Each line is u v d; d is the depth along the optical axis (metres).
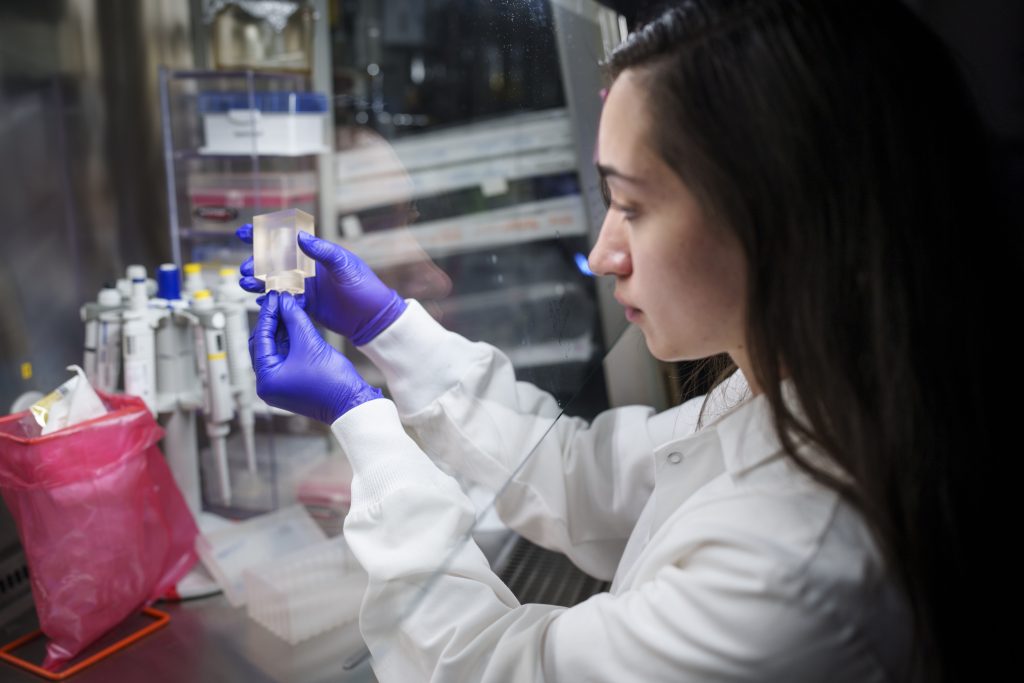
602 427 1.26
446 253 1.45
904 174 0.69
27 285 1.63
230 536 1.51
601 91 1.05
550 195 1.18
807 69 0.68
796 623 0.68
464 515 0.93
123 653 1.29
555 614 0.86
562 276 1.17
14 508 1.25
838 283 0.71
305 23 1.87
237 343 1.57
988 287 0.75
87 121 1.76
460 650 0.85
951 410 0.72
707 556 0.74
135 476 1.31
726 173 0.70
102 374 1.52
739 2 0.70
